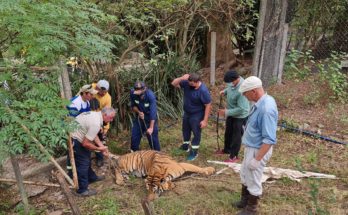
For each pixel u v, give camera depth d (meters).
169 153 6.66
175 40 9.45
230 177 5.69
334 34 9.94
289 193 5.13
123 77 7.90
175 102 8.38
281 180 5.48
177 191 5.30
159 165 5.45
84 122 5.02
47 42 3.75
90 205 5.11
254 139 4.23
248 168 4.32
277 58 8.73
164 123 7.94
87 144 5.08
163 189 5.28
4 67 4.07
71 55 4.61
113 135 7.49
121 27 7.27
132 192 5.40
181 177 5.71
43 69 4.30
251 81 4.05
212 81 9.43
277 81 8.89
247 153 4.34
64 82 5.24
